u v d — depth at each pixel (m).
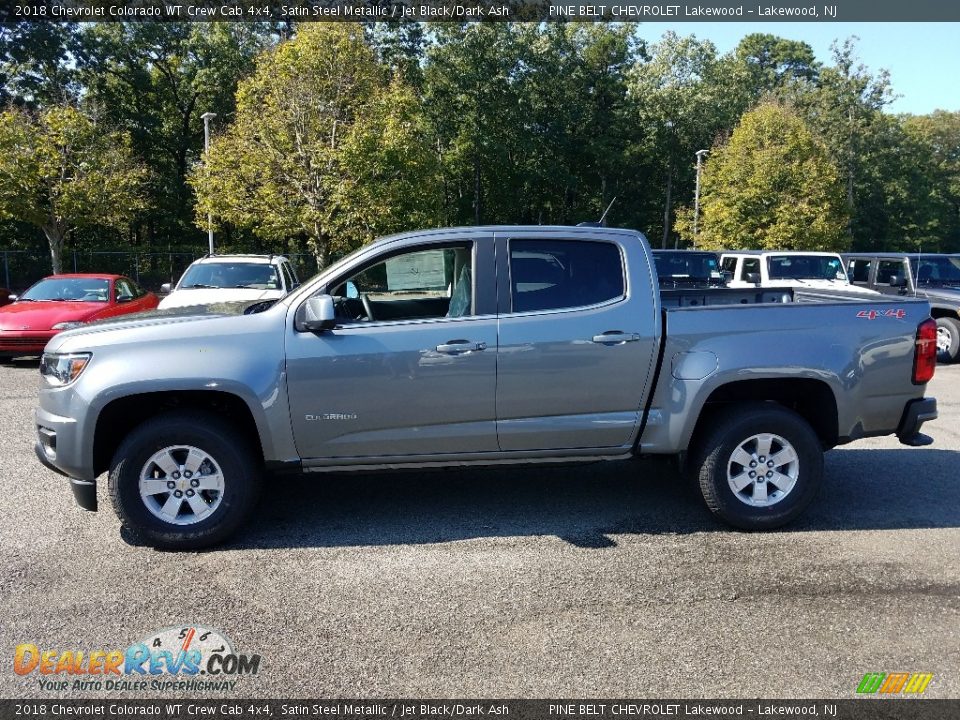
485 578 4.05
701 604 3.75
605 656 3.28
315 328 4.29
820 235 32.91
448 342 4.41
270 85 25.36
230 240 43.06
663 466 6.19
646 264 4.64
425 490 5.55
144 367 4.24
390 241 4.58
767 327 4.63
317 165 24.47
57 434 4.28
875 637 3.44
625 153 46.69
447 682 3.09
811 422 4.97
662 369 4.60
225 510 4.37
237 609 3.70
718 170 37.59
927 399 4.88
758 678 3.12
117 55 39.62
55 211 25.42
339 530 4.75
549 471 6.04
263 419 4.33
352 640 3.41
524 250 4.59
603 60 46.44
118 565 4.20
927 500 5.34
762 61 64.88
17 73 35.00
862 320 4.70
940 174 59.03
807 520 4.93
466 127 39.78
